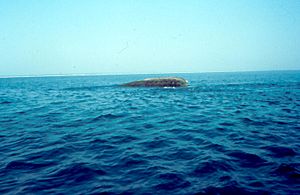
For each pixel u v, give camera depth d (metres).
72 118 13.00
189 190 4.76
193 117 12.94
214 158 6.46
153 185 5.01
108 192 4.73
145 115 13.70
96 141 8.39
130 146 7.79
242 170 5.67
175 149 7.40
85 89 37.88
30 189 4.95
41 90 37.81
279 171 5.55
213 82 53.09
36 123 11.77
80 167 6.03
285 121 11.36
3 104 20.05
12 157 6.90
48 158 6.77
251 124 10.84
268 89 31.72
